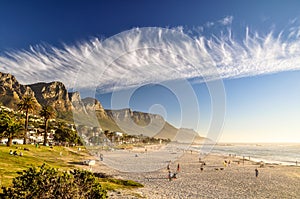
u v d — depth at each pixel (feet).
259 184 80.28
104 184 57.31
